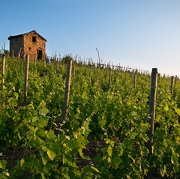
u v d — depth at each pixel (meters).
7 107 6.12
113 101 6.73
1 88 8.09
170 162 5.21
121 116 6.46
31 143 3.55
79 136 3.61
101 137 6.58
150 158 5.22
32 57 38.72
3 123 5.48
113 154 4.14
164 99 7.86
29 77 10.80
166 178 5.58
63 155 3.43
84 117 6.39
